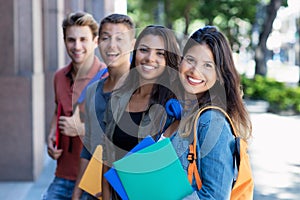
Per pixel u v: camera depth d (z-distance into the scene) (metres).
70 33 3.63
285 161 9.48
